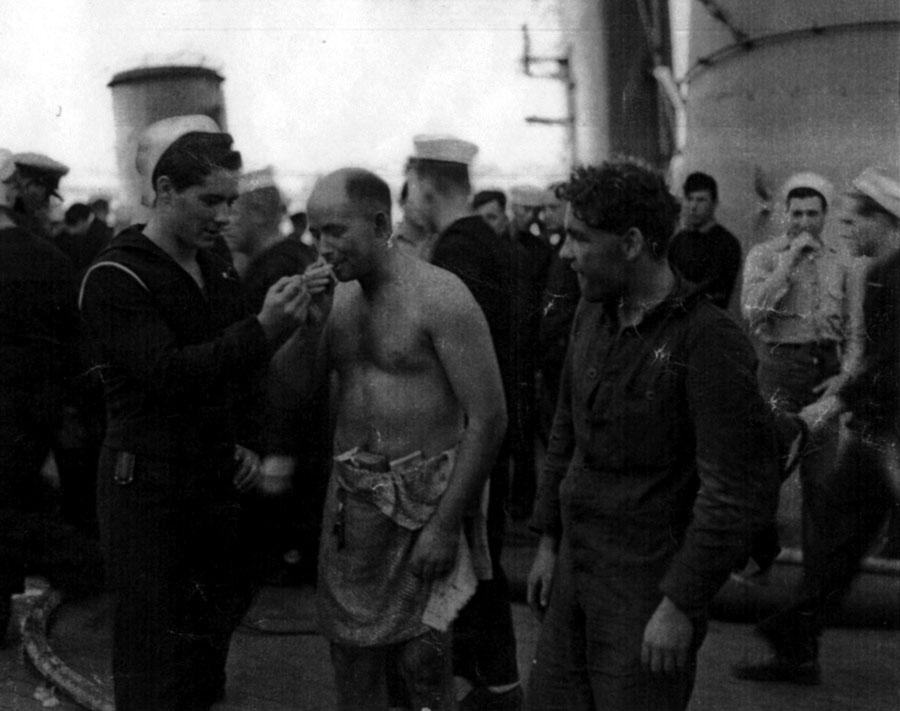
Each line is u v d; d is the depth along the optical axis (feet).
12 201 14.49
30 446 12.73
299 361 8.55
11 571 12.73
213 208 8.57
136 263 8.38
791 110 11.87
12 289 12.61
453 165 10.77
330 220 8.07
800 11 11.78
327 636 8.70
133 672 8.73
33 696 11.76
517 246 10.73
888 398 11.59
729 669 11.81
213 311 8.79
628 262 7.13
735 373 6.93
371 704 8.73
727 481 6.93
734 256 11.77
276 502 9.79
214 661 9.13
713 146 12.14
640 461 7.25
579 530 7.54
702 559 6.97
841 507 11.59
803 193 11.82
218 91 12.44
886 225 11.73
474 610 10.07
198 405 8.64
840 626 12.53
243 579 9.32
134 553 8.63
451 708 8.75
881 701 11.01
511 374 10.48
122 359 8.30
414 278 8.23
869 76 11.89
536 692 7.92
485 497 8.84
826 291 11.78
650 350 7.13
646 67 12.05
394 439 8.38
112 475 8.66
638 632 7.29
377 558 8.45
